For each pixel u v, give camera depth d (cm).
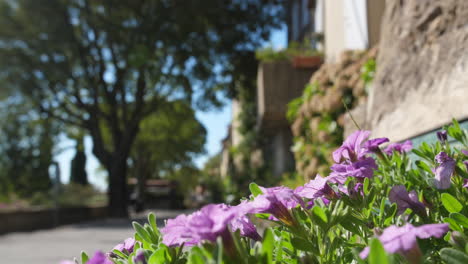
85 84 2319
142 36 2033
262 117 1112
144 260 102
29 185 3080
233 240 89
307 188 129
